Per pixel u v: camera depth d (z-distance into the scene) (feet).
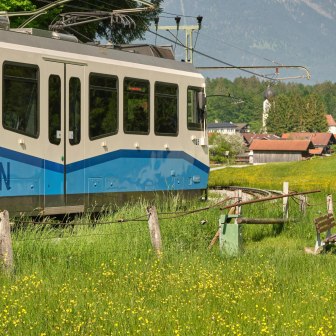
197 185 114.73
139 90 101.45
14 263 59.62
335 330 44.80
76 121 90.79
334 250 85.10
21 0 149.38
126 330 42.73
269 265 68.23
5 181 81.66
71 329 42.34
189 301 50.65
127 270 61.31
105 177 95.55
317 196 160.04
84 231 77.25
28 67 84.48
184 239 78.38
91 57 93.50
